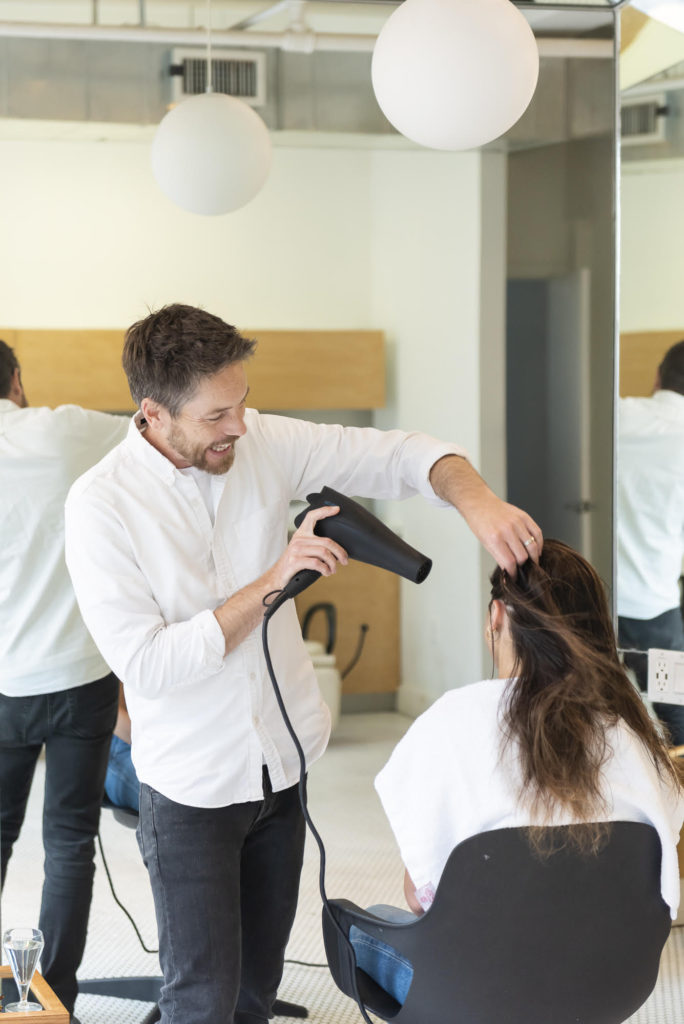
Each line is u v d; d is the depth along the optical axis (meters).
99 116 3.51
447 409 5.07
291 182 5.57
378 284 5.63
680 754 2.68
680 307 2.73
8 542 2.39
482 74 1.84
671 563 2.76
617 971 1.44
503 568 1.48
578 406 4.99
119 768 2.52
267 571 1.66
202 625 1.59
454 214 4.94
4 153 5.18
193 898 1.67
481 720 1.39
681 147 2.70
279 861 1.80
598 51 3.54
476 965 1.40
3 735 2.39
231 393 1.59
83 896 2.38
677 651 2.75
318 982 2.65
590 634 1.42
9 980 2.02
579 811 1.34
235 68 3.55
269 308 5.59
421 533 5.23
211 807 1.67
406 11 1.88
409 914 1.64
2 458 2.40
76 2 3.43
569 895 1.38
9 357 2.48
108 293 5.36
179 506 1.69
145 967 2.69
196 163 2.79
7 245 5.21
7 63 3.46
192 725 1.67
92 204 5.31
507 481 5.18
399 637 5.30
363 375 5.50
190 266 5.48
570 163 4.85
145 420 1.72
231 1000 1.67
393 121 1.98
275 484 1.81
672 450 2.74
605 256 4.88
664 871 1.41
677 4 2.67
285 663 1.77
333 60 3.59
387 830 3.64
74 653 2.38
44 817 2.40
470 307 4.86
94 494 1.66
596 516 5.05
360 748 4.59
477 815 1.38
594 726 1.37
